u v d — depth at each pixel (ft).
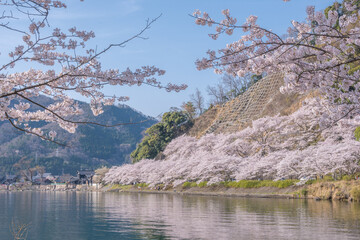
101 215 92.99
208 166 181.47
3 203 148.66
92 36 26.03
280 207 96.89
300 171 135.54
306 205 99.45
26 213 102.47
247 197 146.10
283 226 63.93
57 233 64.80
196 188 199.11
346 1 26.37
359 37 23.99
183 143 262.67
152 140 333.83
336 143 136.05
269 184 153.99
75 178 461.78
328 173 134.92
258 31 25.85
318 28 25.81
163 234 59.88
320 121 31.14
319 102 31.22
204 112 366.02
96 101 30.81
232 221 72.54
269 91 260.42
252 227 64.08
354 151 116.26
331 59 26.71
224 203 117.60
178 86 28.53
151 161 304.30
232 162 177.58
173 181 237.86
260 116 241.76
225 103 324.39
